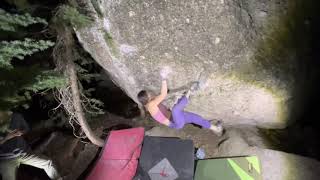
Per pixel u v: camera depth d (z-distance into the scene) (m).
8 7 3.45
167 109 3.42
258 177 3.23
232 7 2.86
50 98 4.44
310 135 3.65
